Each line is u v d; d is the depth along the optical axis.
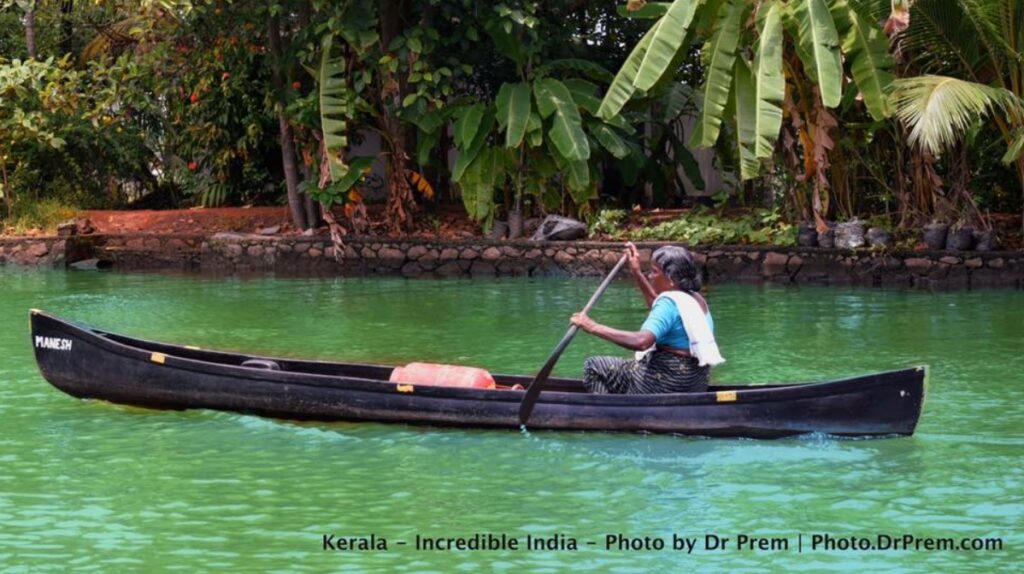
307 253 18.69
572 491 6.80
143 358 8.58
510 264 17.95
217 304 14.72
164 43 19.22
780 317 13.09
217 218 20.45
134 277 17.91
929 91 13.70
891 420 7.58
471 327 12.73
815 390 7.57
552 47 19.33
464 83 20.02
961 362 10.40
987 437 7.85
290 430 8.14
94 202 22.66
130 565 5.71
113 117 20.30
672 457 7.40
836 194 17.08
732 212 18.73
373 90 19.23
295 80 19.41
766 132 14.14
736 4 14.61
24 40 22.30
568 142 17.22
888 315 13.13
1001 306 13.66
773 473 7.07
